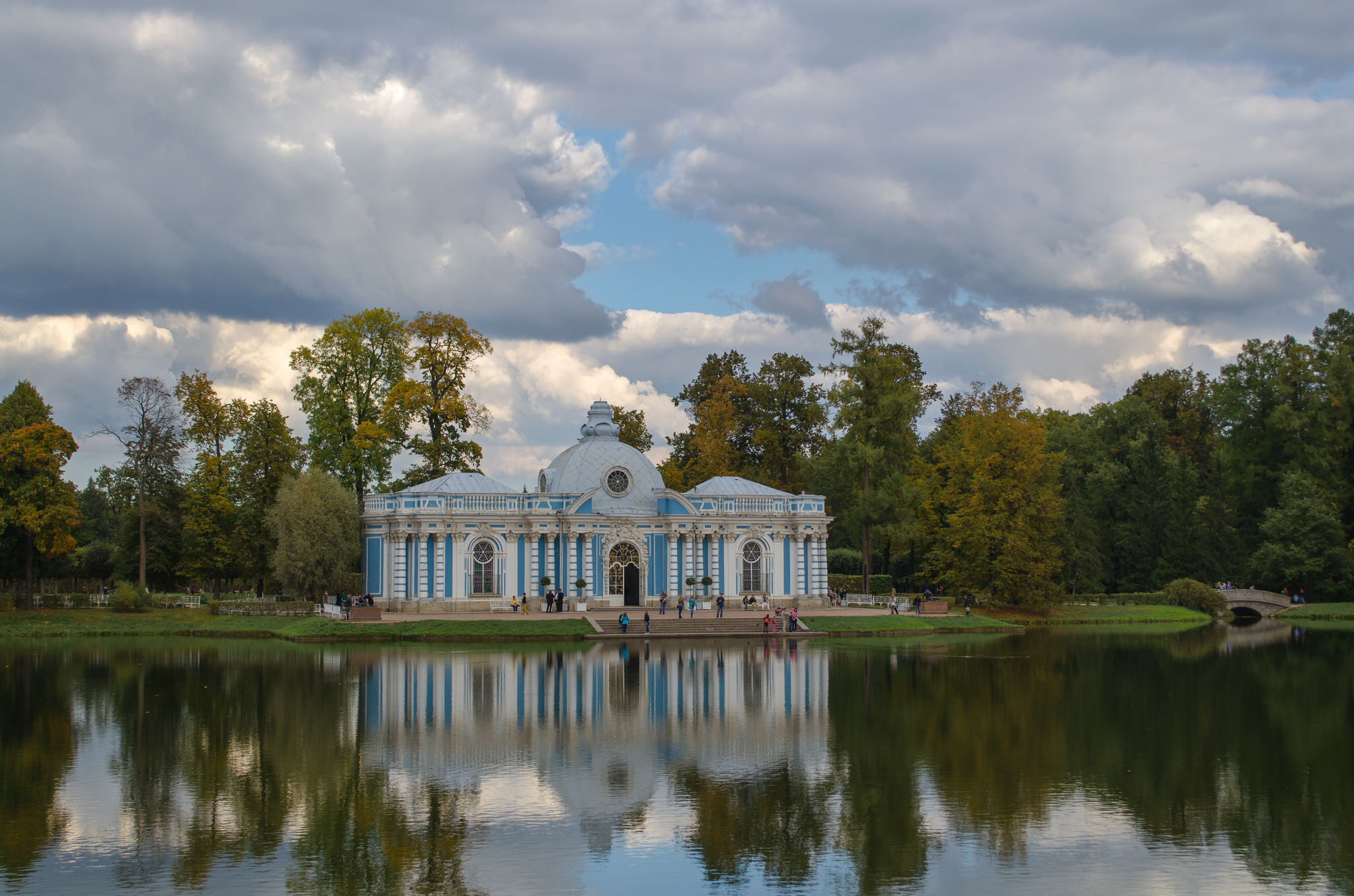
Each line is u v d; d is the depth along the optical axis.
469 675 53.66
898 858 26.59
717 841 27.78
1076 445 117.00
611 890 24.53
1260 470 110.38
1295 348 109.88
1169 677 54.88
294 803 30.81
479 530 82.06
